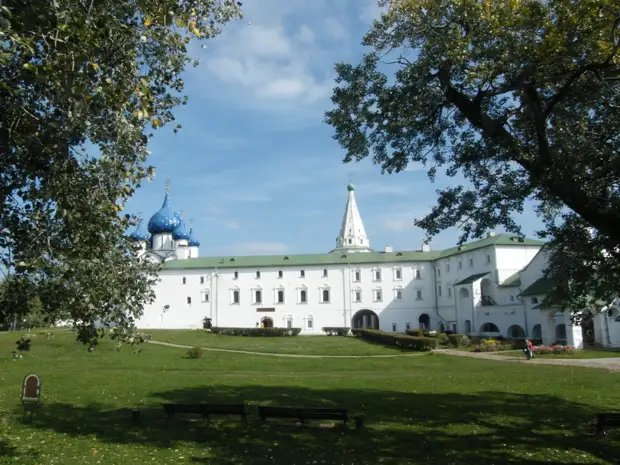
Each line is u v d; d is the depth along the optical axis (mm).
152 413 16969
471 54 12625
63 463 11117
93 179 9375
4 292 9477
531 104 12531
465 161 15555
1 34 6680
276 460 11391
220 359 38938
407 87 14141
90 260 9727
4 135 8430
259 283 91000
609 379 25625
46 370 30297
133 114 9305
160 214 96438
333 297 90188
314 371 31266
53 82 8016
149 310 91000
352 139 15383
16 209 9633
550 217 15031
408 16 13781
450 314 81312
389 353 46531
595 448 12398
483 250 71625
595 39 11570
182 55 10953
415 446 12586
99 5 8258
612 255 11539
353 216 115438
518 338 60344
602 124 12977
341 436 13609
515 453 11945
